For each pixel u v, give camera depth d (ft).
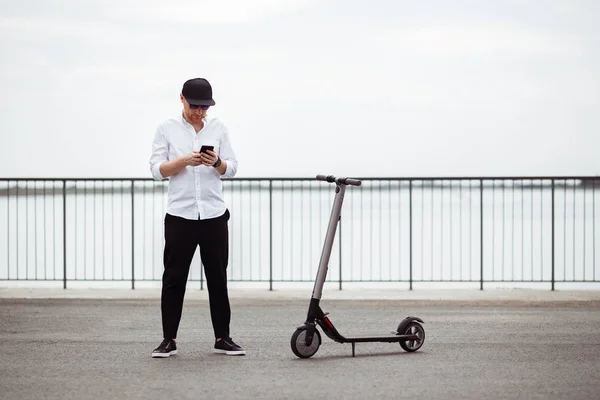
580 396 18.90
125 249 70.54
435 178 40.45
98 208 83.97
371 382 20.36
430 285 54.65
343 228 79.82
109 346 25.70
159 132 24.48
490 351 24.77
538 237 73.67
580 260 64.64
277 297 36.32
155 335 27.86
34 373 21.50
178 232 23.97
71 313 33.17
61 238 71.56
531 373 21.50
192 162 23.56
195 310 34.01
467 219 83.61
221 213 24.30
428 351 24.84
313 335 23.71
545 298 36.17
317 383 20.26
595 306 35.70
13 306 35.29
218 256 24.26
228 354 24.16
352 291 39.32
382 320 31.60
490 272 62.44
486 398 18.69
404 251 68.08
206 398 18.70
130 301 36.68
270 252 39.93
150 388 19.72
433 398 18.70
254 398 18.71
